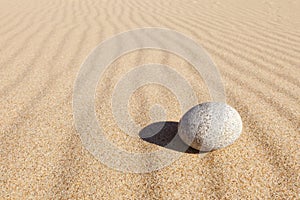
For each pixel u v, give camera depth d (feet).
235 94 7.58
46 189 4.57
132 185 4.64
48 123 6.35
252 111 6.68
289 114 6.52
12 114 6.72
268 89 7.82
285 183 4.58
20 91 7.85
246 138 5.69
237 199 4.32
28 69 9.38
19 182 4.71
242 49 11.29
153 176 4.82
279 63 9.80
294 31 13.56
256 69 9.29
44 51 11.18
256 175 4.76
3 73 9.04
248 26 14.66
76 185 4.64
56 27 14.58
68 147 5.55
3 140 5.76
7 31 13.78
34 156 5.29
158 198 4.37
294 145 5.46
